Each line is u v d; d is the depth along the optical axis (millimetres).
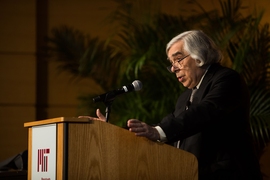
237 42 11023
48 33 13156
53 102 13102
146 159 5086
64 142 4723
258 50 10523
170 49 6605
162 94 10883
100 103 11648
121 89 5625
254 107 10180
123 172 4957
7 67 12898
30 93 12922
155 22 11359
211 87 6109
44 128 5074
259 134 10219
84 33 13047
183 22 11227
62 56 12578
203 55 6363
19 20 13031
